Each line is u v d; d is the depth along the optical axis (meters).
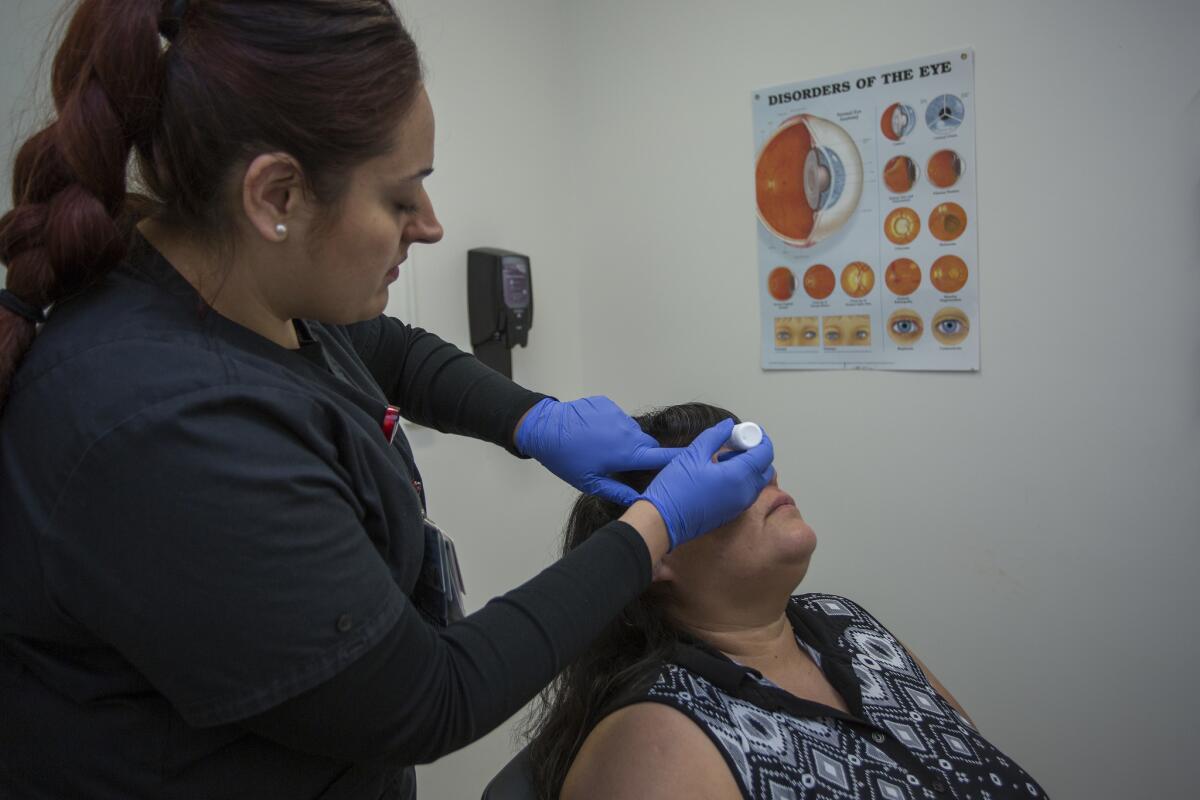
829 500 1.80
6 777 0.63
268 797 0.65
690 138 1.86
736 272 1.85
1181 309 1.41
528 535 1.95
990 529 1.62
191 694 0.54
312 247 0.62
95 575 0.53
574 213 2.06
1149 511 1.47
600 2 1.95
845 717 0.96
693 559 1.01
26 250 0.59
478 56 1.76
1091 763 1.57
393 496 0.72
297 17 0.57
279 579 0.54
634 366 2.03
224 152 0.58
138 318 0.59
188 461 0.53
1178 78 1.36
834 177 1.70
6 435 0.57
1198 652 1.46
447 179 1.70
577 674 1.07
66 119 0.58
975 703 1.68
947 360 1.62
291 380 0.65
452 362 1.06
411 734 0.58
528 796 1.02
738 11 1.76
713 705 0.92
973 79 1.53
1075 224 1.48
